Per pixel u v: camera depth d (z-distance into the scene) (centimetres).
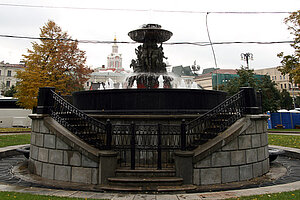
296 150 1053
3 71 6925
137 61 1195
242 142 644
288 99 5638
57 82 2459
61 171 625
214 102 854
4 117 3406
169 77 1166
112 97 784
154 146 604
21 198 450
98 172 586
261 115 682
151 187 544
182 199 462
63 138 627
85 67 3061
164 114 745
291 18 1911
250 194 482
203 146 614
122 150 641
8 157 1032
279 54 2111
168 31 1145
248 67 3353
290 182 623
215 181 595
